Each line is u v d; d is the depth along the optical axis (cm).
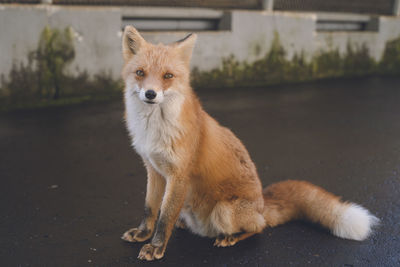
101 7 689
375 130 586
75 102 686
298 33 921
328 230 309
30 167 420
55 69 668
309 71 968
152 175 290
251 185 293
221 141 294
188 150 270
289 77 938
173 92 266
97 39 695
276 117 639
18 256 268
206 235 303
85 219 320
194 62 797
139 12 730
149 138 268
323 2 994
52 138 513
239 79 866
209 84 831
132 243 289
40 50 649
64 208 336
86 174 407
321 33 964
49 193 363
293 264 266
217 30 851
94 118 602
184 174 272
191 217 302
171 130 262
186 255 276
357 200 360
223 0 841
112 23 703
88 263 263
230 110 671
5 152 460
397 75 1075
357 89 877
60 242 287
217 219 286
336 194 373
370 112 684
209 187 288
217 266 264
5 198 351
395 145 520
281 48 904
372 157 475
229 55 836
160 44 284
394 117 656
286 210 316
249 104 715
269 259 272
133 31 281
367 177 414
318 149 500
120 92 734
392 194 373
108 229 306
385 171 431
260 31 863
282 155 477
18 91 643
